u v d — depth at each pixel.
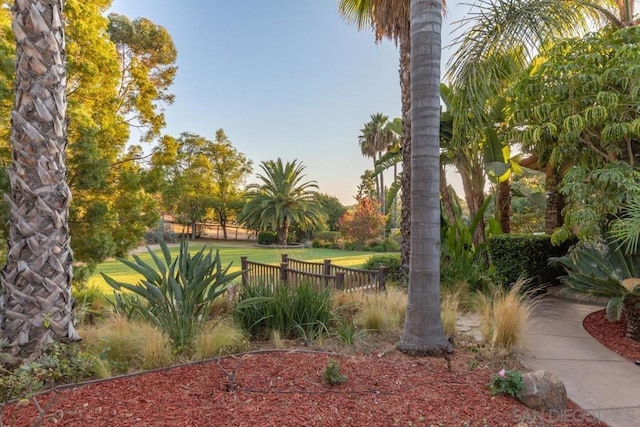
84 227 6.35
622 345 3.94
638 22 5.15
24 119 2.79
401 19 6.80
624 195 4.40
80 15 6.57
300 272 6.37
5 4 6.12
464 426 2.18
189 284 3.66
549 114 4.91
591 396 2.75
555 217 8.93
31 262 2.77
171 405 2.33
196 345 3.35
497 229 8.20
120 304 4.48
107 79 7.08
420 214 3.52
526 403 2.48
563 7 4.75
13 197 2.83
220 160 33.53
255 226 28.69
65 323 2.88
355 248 24.95
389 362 3.23
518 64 5.31
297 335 4.07
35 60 2.78
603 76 4.29
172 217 32.94
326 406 2.37
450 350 3.48
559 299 6.34
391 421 2.20
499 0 4.79
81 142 5.97
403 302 4.92
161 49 11.49
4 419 2.13
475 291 6.00
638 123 4.18
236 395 2.49
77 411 2.24
